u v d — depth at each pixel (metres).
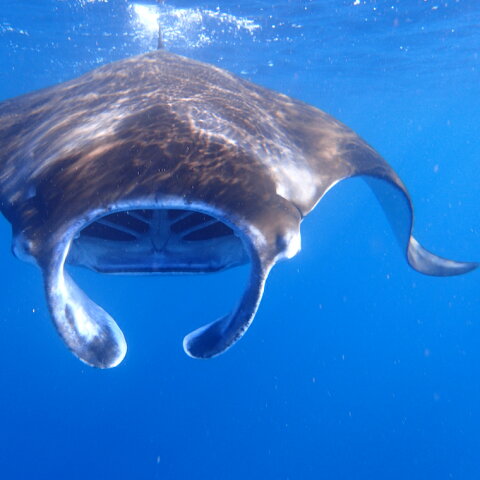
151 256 3.29
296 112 4.37
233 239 3.33
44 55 19.53
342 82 23.55
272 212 2.34
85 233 3.30
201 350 2.23
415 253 4.75
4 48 19.08
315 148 3.68
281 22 14.25
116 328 2.40
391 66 20.06
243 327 2.13
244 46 16.83
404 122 41.94
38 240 2.25
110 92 3.77
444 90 26.58
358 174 3.64
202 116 3.06
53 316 2.10
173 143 2.65
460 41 16.45
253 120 3.32
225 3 12.77
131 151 2.59
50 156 2.87
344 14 13.59
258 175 2.54
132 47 17.45
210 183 2.36
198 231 3.41
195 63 4.59
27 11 14.16
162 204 2.27
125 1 12.92
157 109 3.10
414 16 13.80
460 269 4.83
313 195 2.94
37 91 5.09
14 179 2.94
